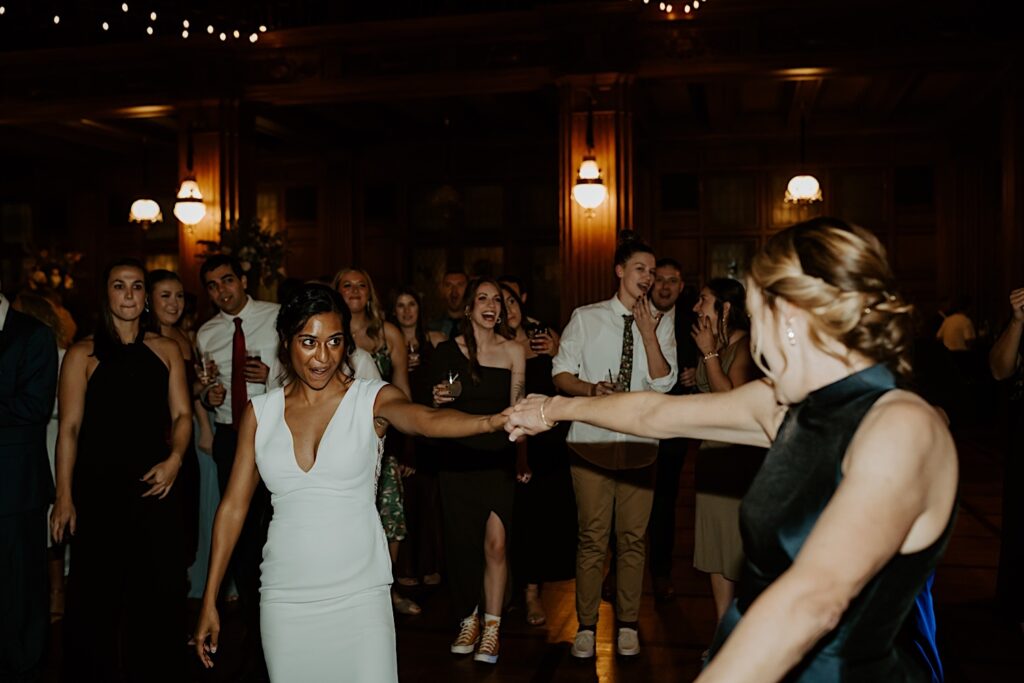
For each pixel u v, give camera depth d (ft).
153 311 16.35
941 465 4.45
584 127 33.65
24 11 34.65
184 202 36.22
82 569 12.34
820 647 4.57
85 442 12.46
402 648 15.23
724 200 49.85
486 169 51.65
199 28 35.58
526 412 6.86
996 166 46.75
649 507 14.51
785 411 5.40
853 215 48.91
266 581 8.50
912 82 39.29
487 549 14.70
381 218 52.80
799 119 46.34
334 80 36.17
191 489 16.60
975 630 15.57
